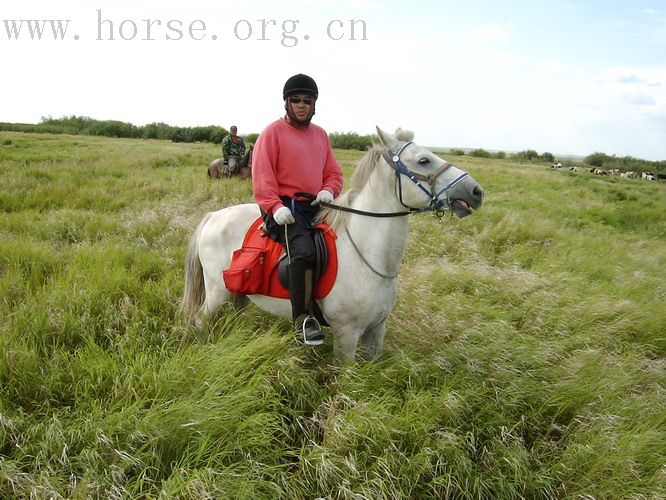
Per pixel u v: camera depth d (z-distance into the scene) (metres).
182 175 12.37
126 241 6.00
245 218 3.58
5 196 8.45
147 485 2.46
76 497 2.26
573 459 2.78
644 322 4.65
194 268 3.84
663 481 2.60
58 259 5.10
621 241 8.86
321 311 3.27
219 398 2.81
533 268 6.24
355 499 2.40
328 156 3.43
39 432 2.63
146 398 2.87
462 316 4.38
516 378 3.39
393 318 4.13
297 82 3.04
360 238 3.07
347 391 3.02
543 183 17.98
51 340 3.53
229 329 3.61
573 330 4.42
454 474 2.66
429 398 3.01
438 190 2.84
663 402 3.36
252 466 2.52
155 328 3.79
